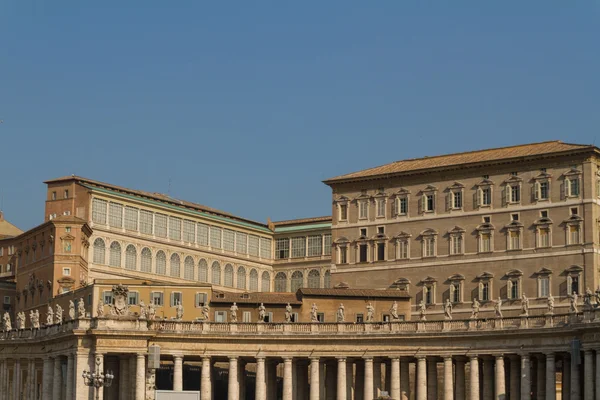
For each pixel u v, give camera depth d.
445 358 158.12
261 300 184.50
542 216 191.00
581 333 143.75
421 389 159.50
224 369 194.50
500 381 153.38
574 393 142.50
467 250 197.50
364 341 163.25
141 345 162.25
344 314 185.00
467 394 169.50
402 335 160.75
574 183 188.75
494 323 155.00
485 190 197.38
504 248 193.88
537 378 155.62
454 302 197.38
